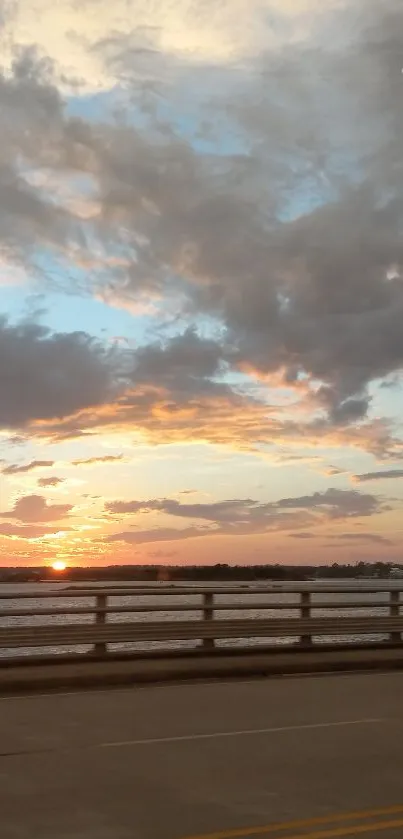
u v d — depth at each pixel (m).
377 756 7.69
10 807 5.89
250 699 11.10
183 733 8.70
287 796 6.28
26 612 12.77
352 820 5.70
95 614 13.58
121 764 7.26
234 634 14.91
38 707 10.31
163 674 12.80
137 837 5.25
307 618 15.91
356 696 11.45
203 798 6.19
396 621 17.14
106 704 10.58
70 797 6.17
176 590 14.37
